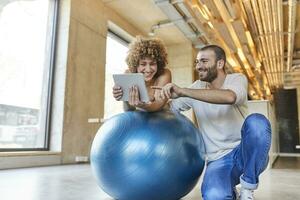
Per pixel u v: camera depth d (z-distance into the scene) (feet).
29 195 6.20
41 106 14.16
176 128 5.18
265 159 4.36
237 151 4.74
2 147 11.94
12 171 10.44
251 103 14.80
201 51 5.32
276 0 12.67
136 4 18.45
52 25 14.97
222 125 5.12
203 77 5.28
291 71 26.86
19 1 13.19
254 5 12.96
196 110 5.61
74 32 15.26
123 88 5.07
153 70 5.96
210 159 5.23
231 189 4.49
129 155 4.85
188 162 5.05
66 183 7.94
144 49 6.00
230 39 17.93
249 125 4.36
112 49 20.25
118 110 18.84
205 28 16.19
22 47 13.23
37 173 10.05
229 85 4.95
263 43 17.60
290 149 31.01
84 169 11.62
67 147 14.39
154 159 4.80
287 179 9.67
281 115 31.96
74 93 15.02
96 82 16.78
